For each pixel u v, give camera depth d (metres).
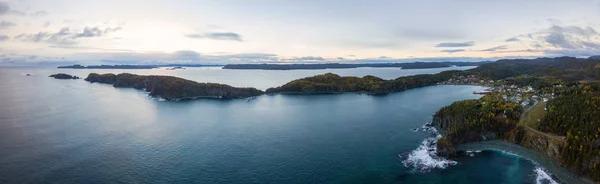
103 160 156.38
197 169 146.75
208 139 194.50
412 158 159.38
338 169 147.00
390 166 149.88
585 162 133.38
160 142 187.38
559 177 136.50
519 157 159.12
